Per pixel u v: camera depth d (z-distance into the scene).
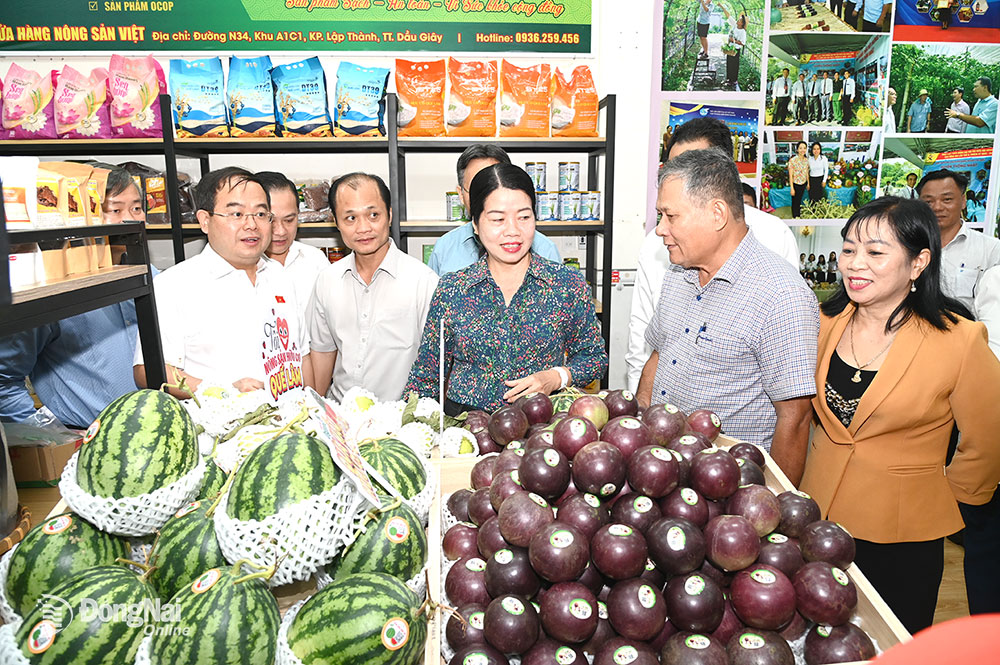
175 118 3.16
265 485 0.80
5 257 0.85
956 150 3.85
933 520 1.61
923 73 3.74
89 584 0.74
